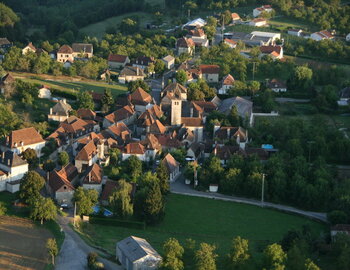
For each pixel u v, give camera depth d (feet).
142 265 649.20
